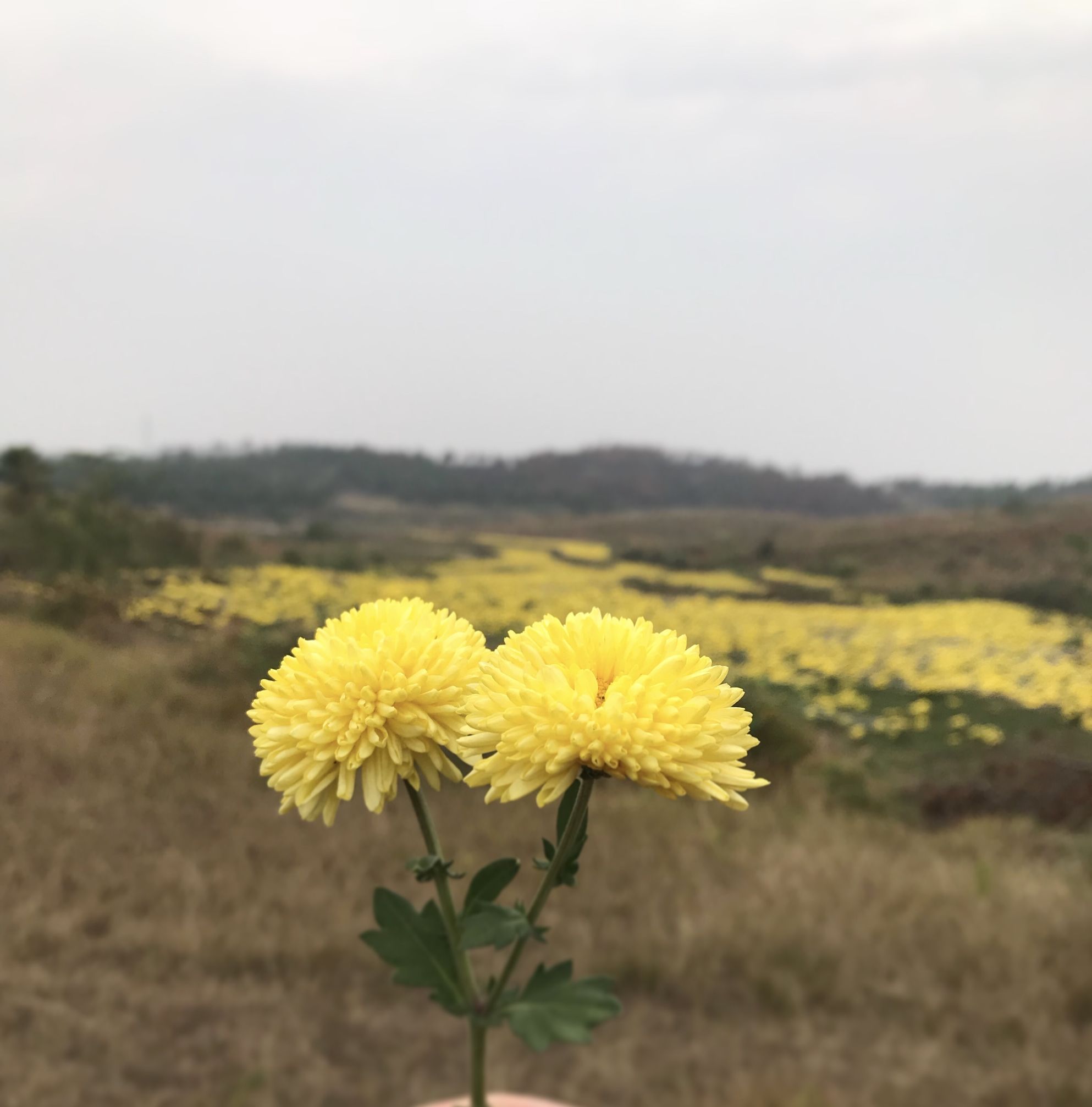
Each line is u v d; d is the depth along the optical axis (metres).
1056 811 9.16
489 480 140.00
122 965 5.05
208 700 11.20
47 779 7.89
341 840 6.91
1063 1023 4.52
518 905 1.13
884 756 11.50
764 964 5.08
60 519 23.75
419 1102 4.01
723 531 79.75
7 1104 3.89
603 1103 3.98
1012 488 94.00
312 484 120.19
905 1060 4.18
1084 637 22.77
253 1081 4.05
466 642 1.20
